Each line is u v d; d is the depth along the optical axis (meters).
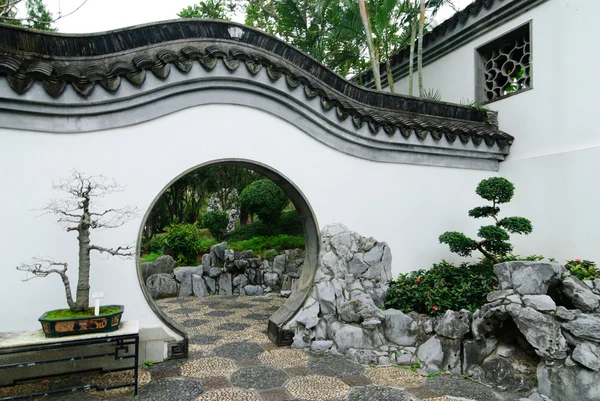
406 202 5.37
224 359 4.10
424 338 4.12
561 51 5.45
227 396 3.24
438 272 4.94
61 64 3.75
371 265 4.67
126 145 3.88
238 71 4.25
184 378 3.58
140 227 3.90
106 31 3.87
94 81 3.62
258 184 10.67
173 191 14.32
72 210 3.40
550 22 5.61
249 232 11.53
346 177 4.98
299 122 4.68
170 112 4.06
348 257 4.67
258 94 4.45
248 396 3.24
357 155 5.05
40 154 3.57
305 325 4.45
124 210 3.84
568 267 4.69
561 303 3.83
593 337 3.11
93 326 3.08
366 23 6.75
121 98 3.76
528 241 5.77
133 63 3.92
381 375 3.71
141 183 3.93
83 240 3.28
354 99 5.29
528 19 5.93
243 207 11.02
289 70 4.49
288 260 8.79
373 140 5.08
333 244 4.69
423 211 5.48
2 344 2.82
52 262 3.49
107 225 3.63
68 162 3.66
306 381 3.55
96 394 3.25
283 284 8.36
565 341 3.22
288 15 9.14
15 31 3.61
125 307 3.81
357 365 3.95
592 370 3.03
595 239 4.93
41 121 3.56
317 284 4.57
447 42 7.28
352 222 4.97
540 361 3.36
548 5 5.64
